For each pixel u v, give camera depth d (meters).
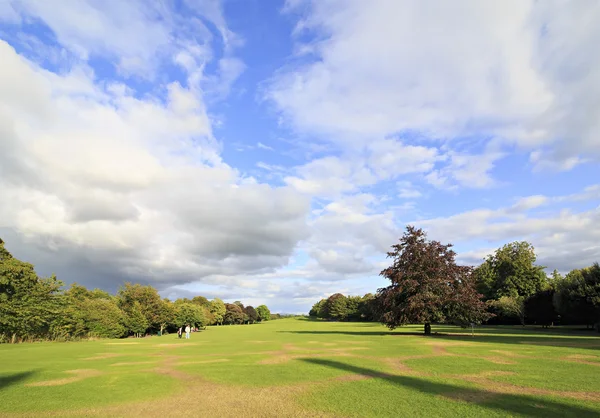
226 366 22.30
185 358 27.30
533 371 18.66
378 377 17.72
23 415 11.73
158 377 18.50
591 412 11.27
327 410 11.90
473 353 26.88
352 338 47.19
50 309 51.38
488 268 95.31
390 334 54.66
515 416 10.95
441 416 11.07
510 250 90.69
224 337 60.50
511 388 14.80
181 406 12.65
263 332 77.06
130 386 16.14
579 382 15.80
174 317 96.69
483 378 17.05
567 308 61.03
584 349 28.72
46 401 13.45
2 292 47.03
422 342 37.62
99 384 16.67
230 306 186.88
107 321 65.38
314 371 19.80
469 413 11.32
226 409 12.20
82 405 12.88
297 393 14.41
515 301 75.69
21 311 46.56
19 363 24.53
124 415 11.65
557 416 10.91
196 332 92.31
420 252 50.81
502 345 32.97
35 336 52.47
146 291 85.81
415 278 50.00
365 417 11.09
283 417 11.26
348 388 15.20
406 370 19.75
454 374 18.23
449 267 50.38
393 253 52.97
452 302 48.25
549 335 47.94
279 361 24.47
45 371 20.70
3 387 16.08
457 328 75.25
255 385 16.14
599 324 54.94
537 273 83.94
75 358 27.80
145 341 53.38
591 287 55.38
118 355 30.16
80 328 60.06
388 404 12.51
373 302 55.81
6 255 49.81
